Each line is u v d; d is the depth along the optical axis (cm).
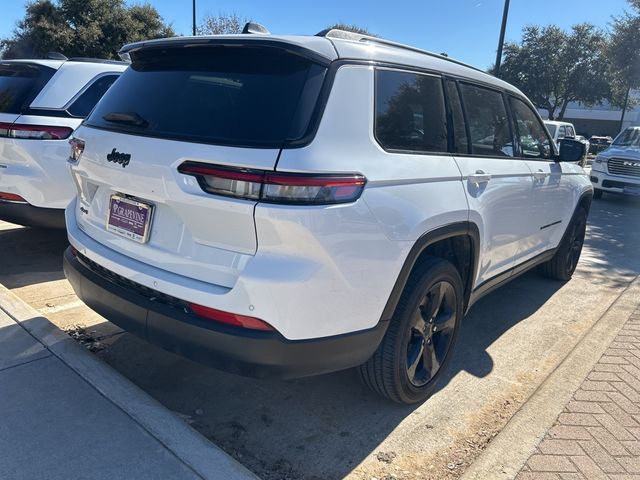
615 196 1389
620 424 301
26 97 477
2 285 422
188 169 234
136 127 266
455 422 305
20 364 303
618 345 402
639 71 2016
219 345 233
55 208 482
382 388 293
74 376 295
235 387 325
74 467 231
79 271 296
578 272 619
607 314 462
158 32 2947
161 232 256
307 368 241
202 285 238
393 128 272
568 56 3616
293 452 272
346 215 232
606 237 841
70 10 2731
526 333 435
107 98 305
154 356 353
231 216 226
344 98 245
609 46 2083
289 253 224
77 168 303
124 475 229
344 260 235
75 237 308
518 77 3744
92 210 303
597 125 6244
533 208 422
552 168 455
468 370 368
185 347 244
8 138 466
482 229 335
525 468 261
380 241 248
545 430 291
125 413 268
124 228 273
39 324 346
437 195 285
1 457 234
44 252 546
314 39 250
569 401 321
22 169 467
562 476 257
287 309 225
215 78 255
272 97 236
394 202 255
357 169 239
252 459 265
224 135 233
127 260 268
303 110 231
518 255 423
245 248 229
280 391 324
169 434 255
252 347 228
